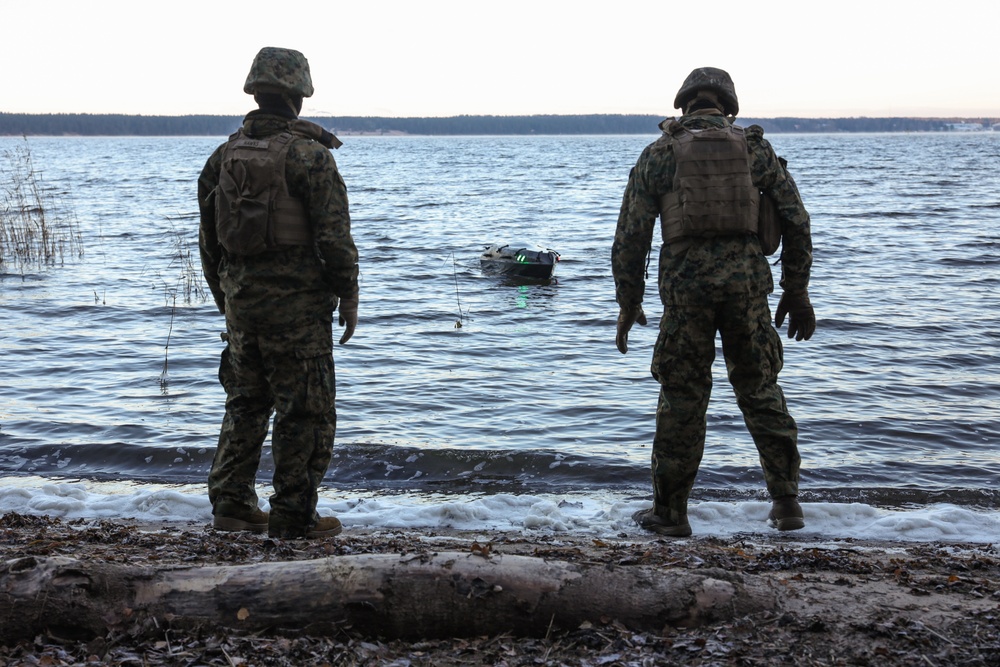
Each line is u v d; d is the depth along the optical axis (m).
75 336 11.88
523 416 8.27
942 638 3.00
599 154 124.31
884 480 6.58
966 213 30.92
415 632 2.98
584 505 5.67
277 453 4.35
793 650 2.91
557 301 15.02
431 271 18.47
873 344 11.38
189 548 3.93
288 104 4.24
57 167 77.56
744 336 4.70
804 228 4.66
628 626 3.06
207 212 4.35
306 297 4.24
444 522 5.34
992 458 7.12
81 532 4.41
